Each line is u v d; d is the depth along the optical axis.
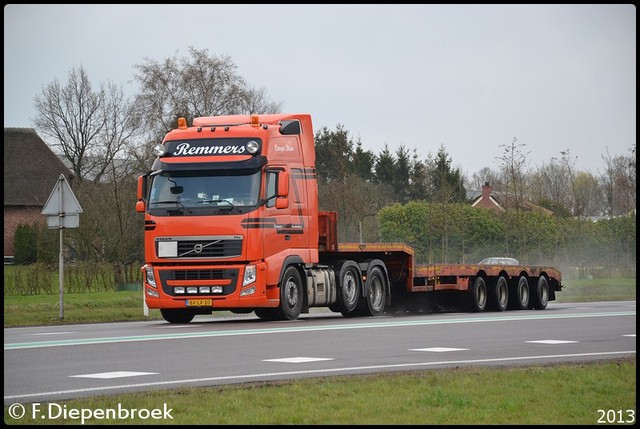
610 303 92.06
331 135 172.38
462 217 127.44
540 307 81.75
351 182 123.69
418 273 68.88
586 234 142.75
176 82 155.12
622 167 147.25
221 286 54.00
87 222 103.00
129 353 36.06
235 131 55.28
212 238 54.12
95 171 170.75
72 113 171.50
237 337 43.22
